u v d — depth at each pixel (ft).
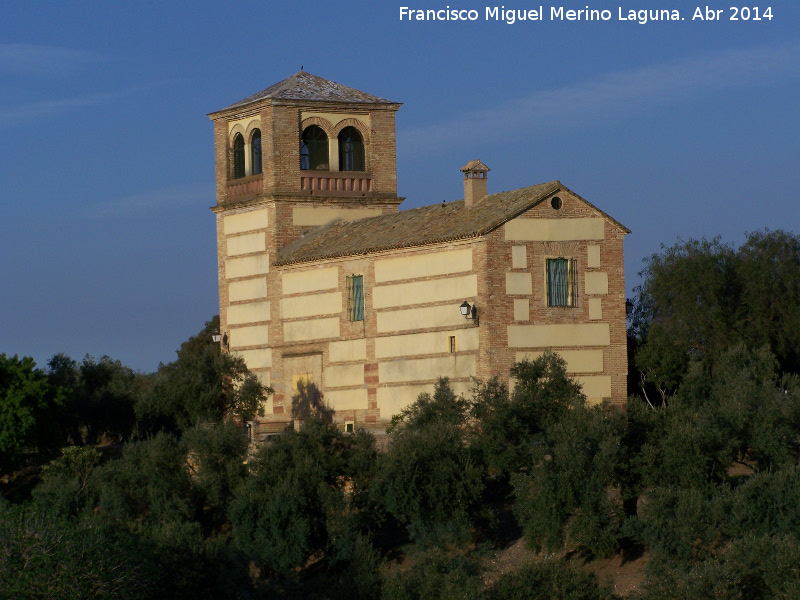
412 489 204.64
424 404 225.15
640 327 281.13
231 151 303.89
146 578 161.27
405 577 180.65
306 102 292.61
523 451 208.13
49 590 143.74
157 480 226.17
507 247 242.17
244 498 212.23
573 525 186.70
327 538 209.15
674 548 177.06
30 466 277.23
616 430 199.00
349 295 268.41
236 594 189.26
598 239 249.34
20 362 272.92
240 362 280.10
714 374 246.27
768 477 181.37
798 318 255.70
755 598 158.92
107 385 340.80
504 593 169.89
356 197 296.92
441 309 248.52
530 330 242.78
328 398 271.90
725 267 263.49
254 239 294.25
